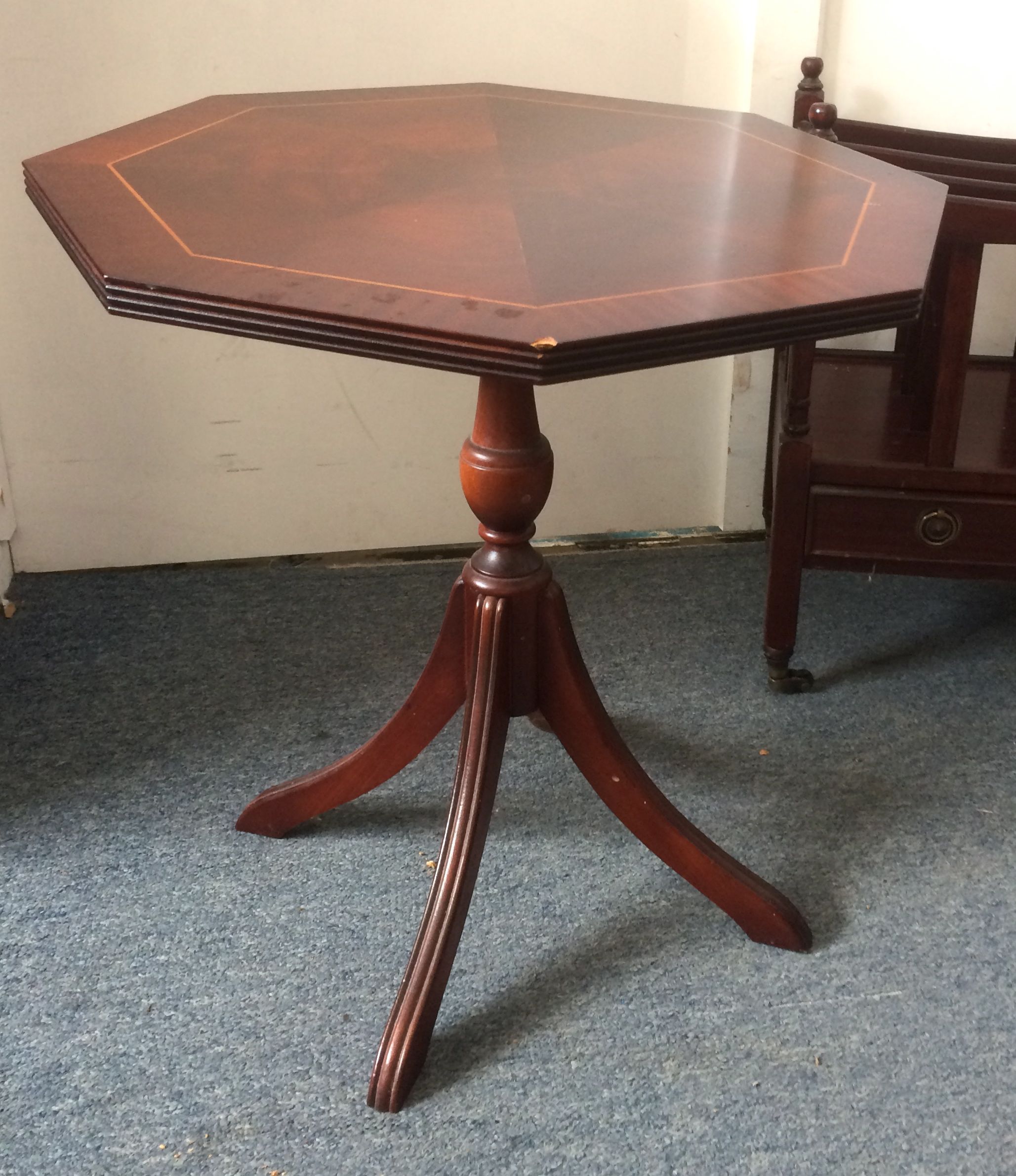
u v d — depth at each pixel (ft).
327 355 6.01
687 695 5.38
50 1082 3.54
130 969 3.94
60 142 5.44
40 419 6.00
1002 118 5.78
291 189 3.42
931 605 6.06
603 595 6.15
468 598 3.84
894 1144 3.37
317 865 4.41
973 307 4.45
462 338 2.40
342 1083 3.56
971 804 4.68
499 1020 3.76
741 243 2.97
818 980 3.91
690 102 5.74
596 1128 3.42
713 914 4.17
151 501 6.30
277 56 5.43
